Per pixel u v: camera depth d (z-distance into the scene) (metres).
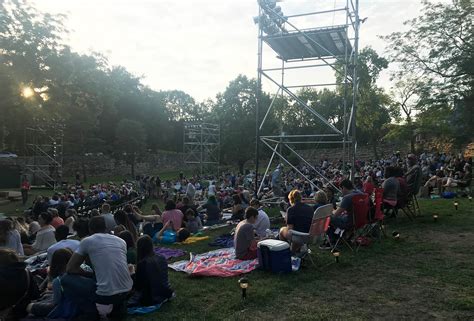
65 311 4.67
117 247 4.84
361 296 5.25
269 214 13.20
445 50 22.58
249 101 54.00
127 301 5.18
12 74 17.78
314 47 12.42
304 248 7.02
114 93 26.98
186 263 7.32
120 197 19.36
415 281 5.73
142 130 54.84
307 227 6.99
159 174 56.25
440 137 33.62
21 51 17.95
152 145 74.62
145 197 23.62
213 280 6.25
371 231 8.51
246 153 51.44
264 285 5.84
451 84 22.73
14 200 25.95
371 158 52.81
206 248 9.00
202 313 4.88
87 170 50.62
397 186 10.01
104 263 4.66
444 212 11.34
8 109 19.59
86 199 18.20
